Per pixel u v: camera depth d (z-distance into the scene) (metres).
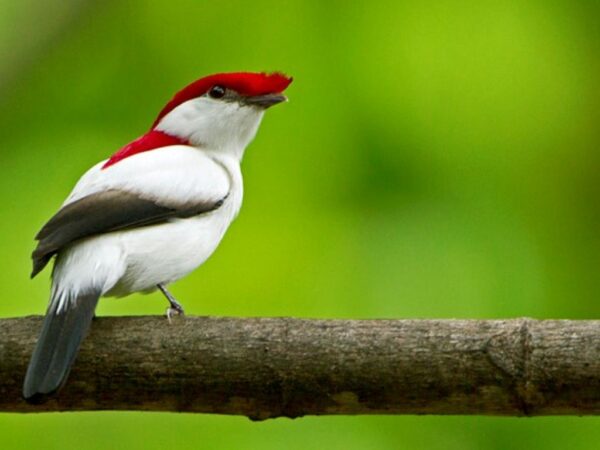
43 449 10.67
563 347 7.49
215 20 12.29
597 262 11.75
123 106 11.98
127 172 8.87
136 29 12.23
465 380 7.60
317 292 11.30
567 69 12.14
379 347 7.67
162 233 8.72
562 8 12.23
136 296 11.14
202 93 9.86
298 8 12.27
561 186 11.95
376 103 11.98
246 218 11.63
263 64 12.20
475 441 10.75
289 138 11.91
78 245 8.38
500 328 7.62
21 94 11.52
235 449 10.61
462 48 12.10
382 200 11.66
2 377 7.92
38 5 11.25
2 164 11.59
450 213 11.57
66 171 11.59
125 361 7.82
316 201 11.70
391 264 11.31
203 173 9.15
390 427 10.70
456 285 11.22
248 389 7.79
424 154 11.82
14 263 11.25
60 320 7.89
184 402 7.88
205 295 11.34
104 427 10.70
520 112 12.02
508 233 11.52
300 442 10.61
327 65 12.12
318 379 7.72
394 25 12.17
